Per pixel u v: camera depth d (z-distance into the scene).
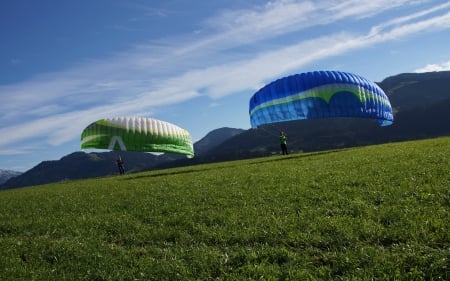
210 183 20.09
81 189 25.94
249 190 16.05
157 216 13.28
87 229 12.67
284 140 48.12
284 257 8.43
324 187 14.67
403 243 8.38
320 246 8.93
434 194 11.62
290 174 19.78
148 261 8.99
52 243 11.26
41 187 36.94
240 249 9.20
